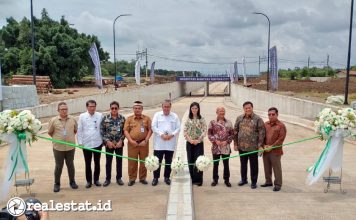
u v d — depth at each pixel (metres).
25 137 7.92
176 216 7.02
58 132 8.57
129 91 45.66
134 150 9.05
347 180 9.79
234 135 8.99
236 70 84.69
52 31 63.09
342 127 8.27
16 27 65.81
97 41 80.69
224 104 58.47
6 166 7.99
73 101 27.72
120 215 7.18
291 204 7.85
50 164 11.72
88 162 8.90
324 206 7.73
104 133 8.90
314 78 90.38
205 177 10.09
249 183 9.43
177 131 9.09
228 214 7.29
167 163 9.21
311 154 13.55
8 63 59.59
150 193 8.48
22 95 22.86
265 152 8.93
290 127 21.92
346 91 25.83
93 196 8.30
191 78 88.12
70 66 61.75
